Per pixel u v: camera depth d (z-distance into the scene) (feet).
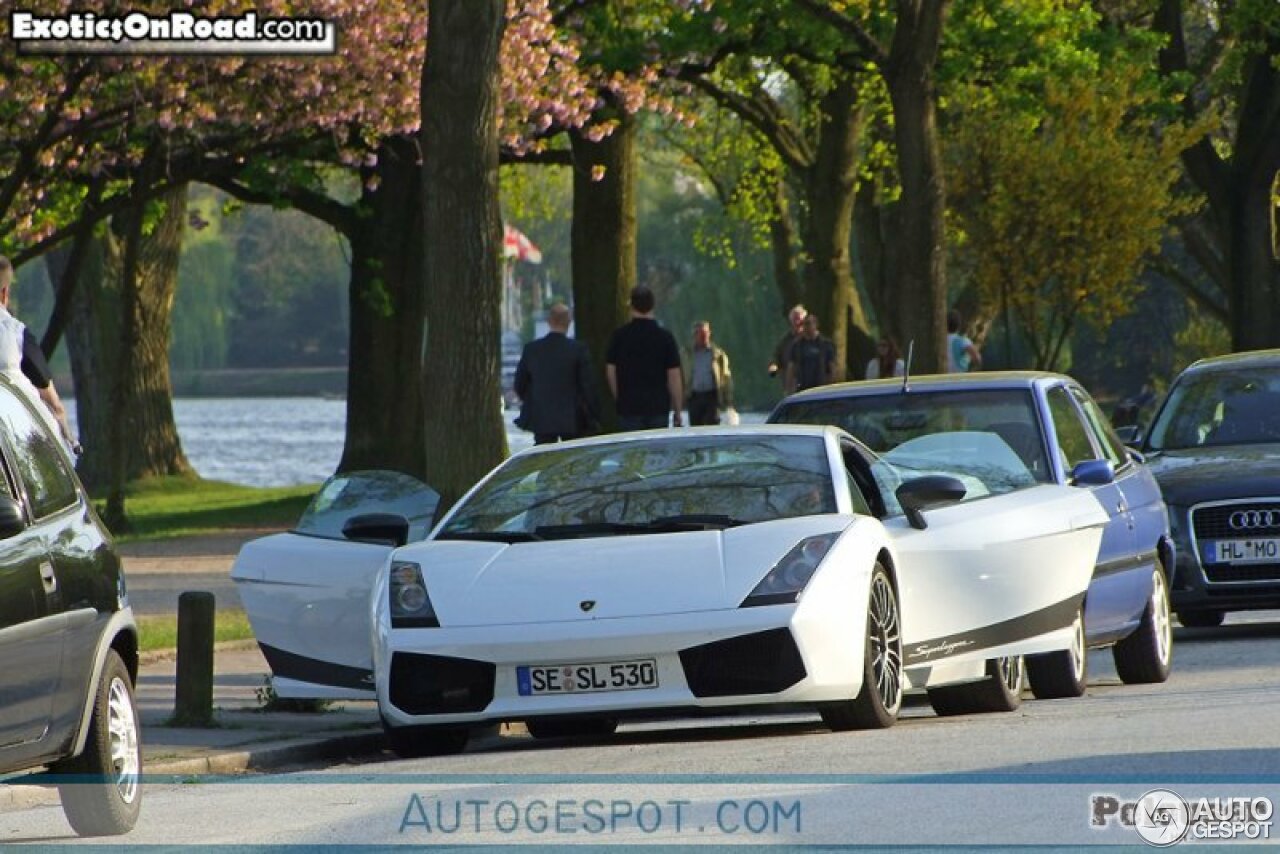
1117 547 131.85
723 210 506.07
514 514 109.29
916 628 109.70
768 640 98.58
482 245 157.48
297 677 121.08
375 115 279.28
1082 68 328.08
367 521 117.91
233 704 134.21
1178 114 362.94
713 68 329.11
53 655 81.41
